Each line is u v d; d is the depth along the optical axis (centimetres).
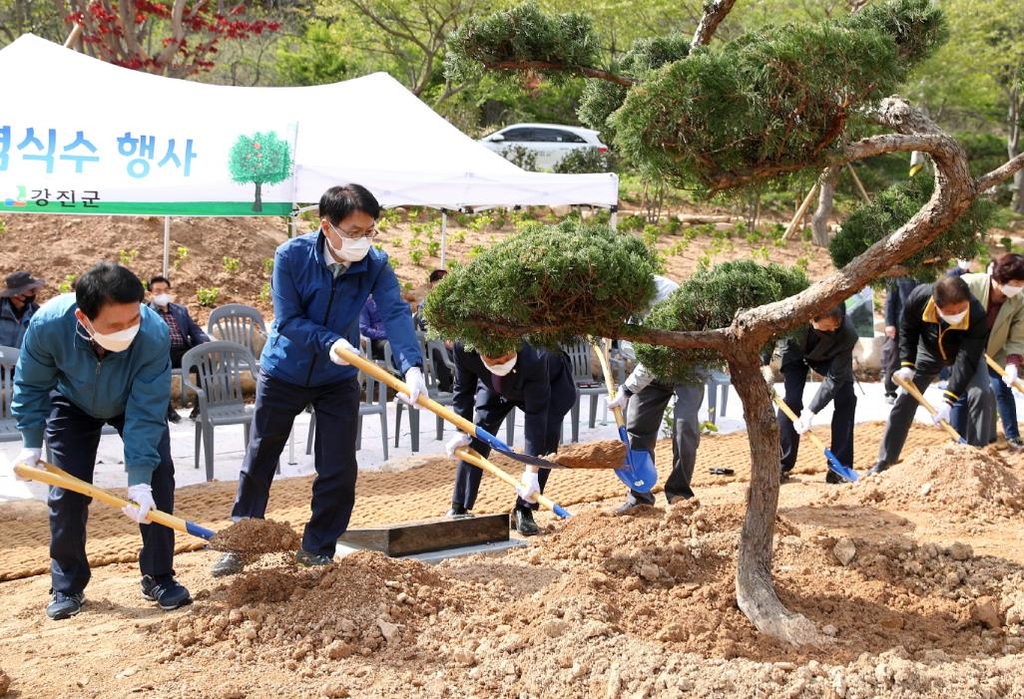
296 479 824
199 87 986
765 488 463
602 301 416
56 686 391
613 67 562
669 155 372
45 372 475
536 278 407
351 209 498
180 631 446
